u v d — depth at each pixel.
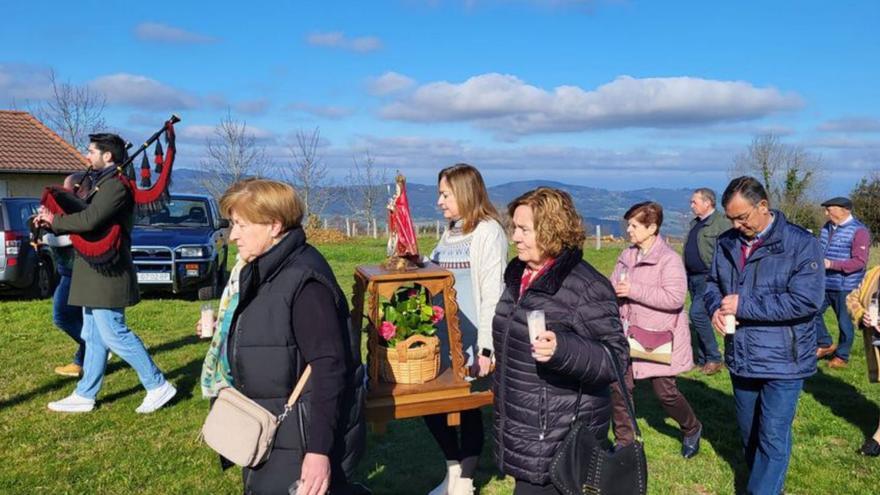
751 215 3.48
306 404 2.41
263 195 2.36
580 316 2.51
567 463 2.46
